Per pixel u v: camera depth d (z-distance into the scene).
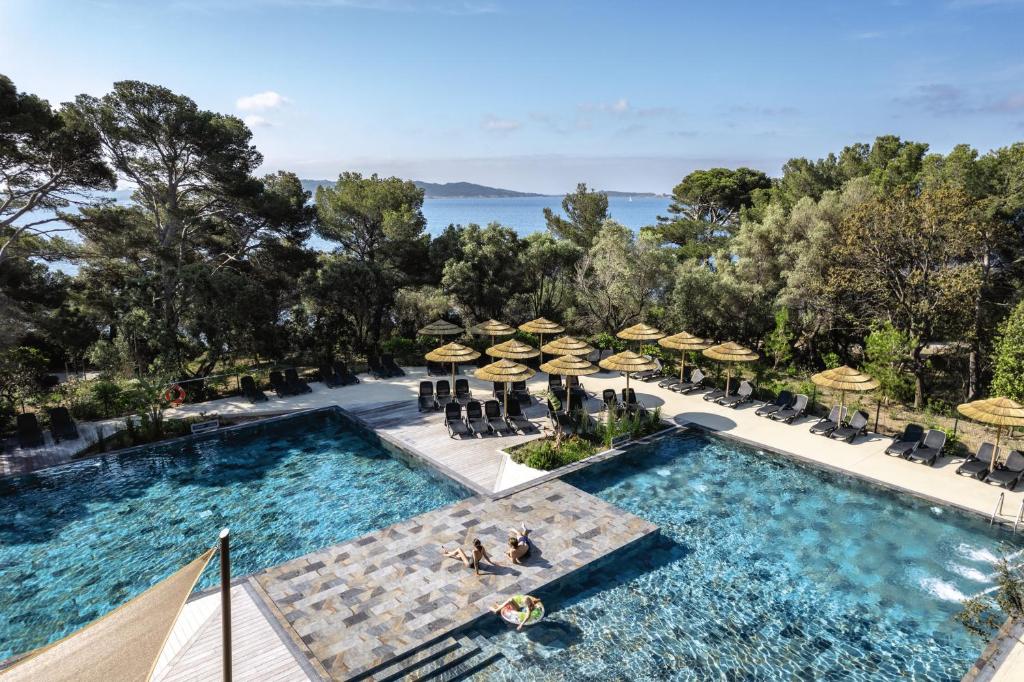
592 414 20.16
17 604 10.77
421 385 21.69
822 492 15.20
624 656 9.46
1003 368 18.56
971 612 9.97
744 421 19.70
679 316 27.72
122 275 26.20
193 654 8.98
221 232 29.16
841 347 27.50
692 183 56.56
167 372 21.55
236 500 14.77
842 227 24.38
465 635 9.73
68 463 16.38
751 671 9.20
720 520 13.80
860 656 9.55
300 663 8.81
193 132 22.69
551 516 13.18
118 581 11.46
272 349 26.22
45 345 28.02
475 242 30.84
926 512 14.13
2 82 18.38
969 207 21.48
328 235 30.97
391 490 15.30
